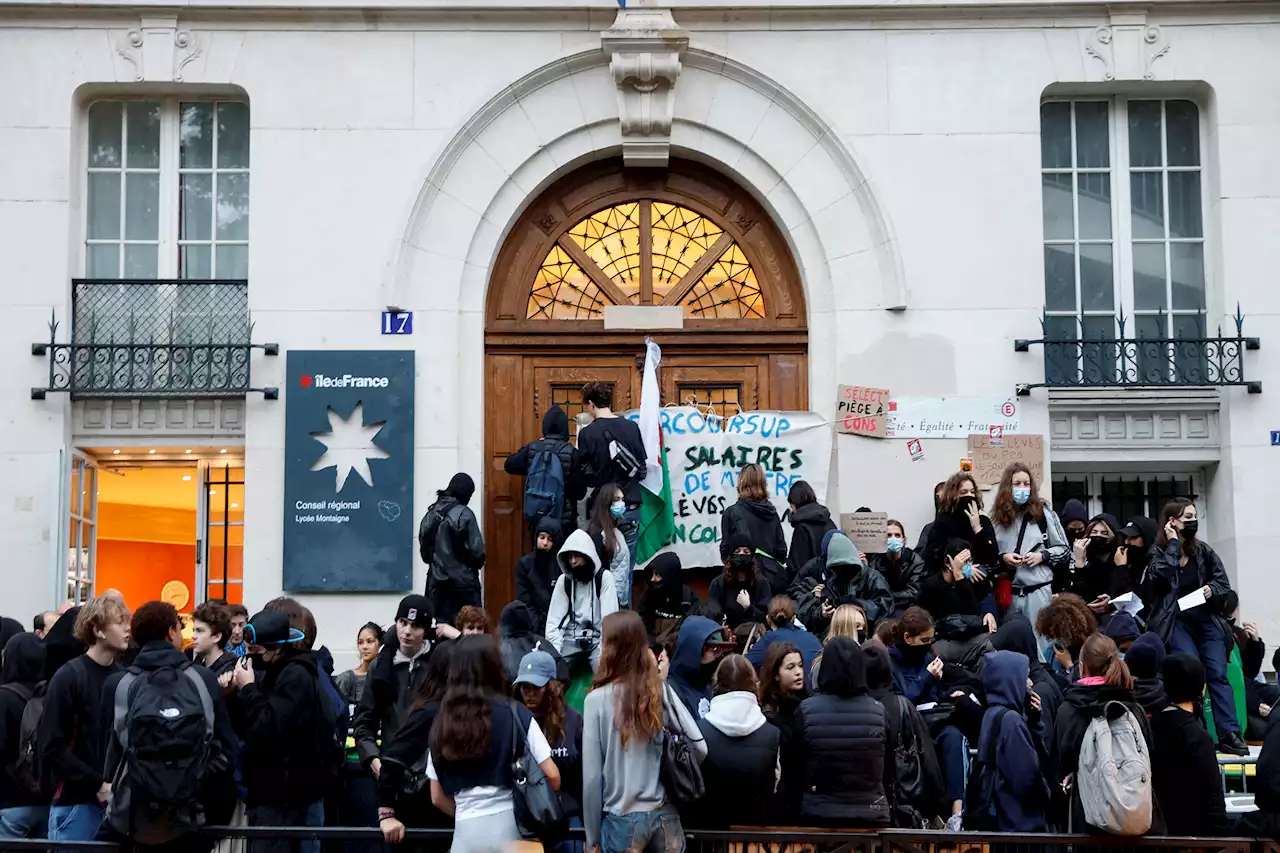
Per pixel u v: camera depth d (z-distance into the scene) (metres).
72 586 12.02
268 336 12.07
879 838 7.12
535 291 12.62
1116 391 12.16
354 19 12.27
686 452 12.02
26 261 12.09
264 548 11.88
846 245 12.27
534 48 12.31
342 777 8.20
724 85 12.39
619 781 6.88
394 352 12.05
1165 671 7.53
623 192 12.71
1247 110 12.35
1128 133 12.72
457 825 6.74
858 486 12.01
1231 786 9.60
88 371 12.07
